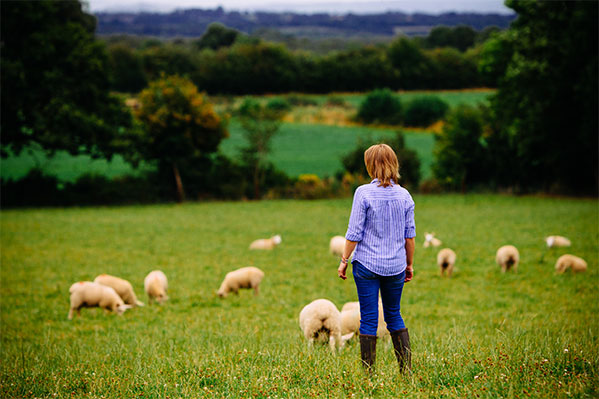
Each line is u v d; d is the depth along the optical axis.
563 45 33.78
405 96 111.50
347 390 4.16
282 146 77.06
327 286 15.77
